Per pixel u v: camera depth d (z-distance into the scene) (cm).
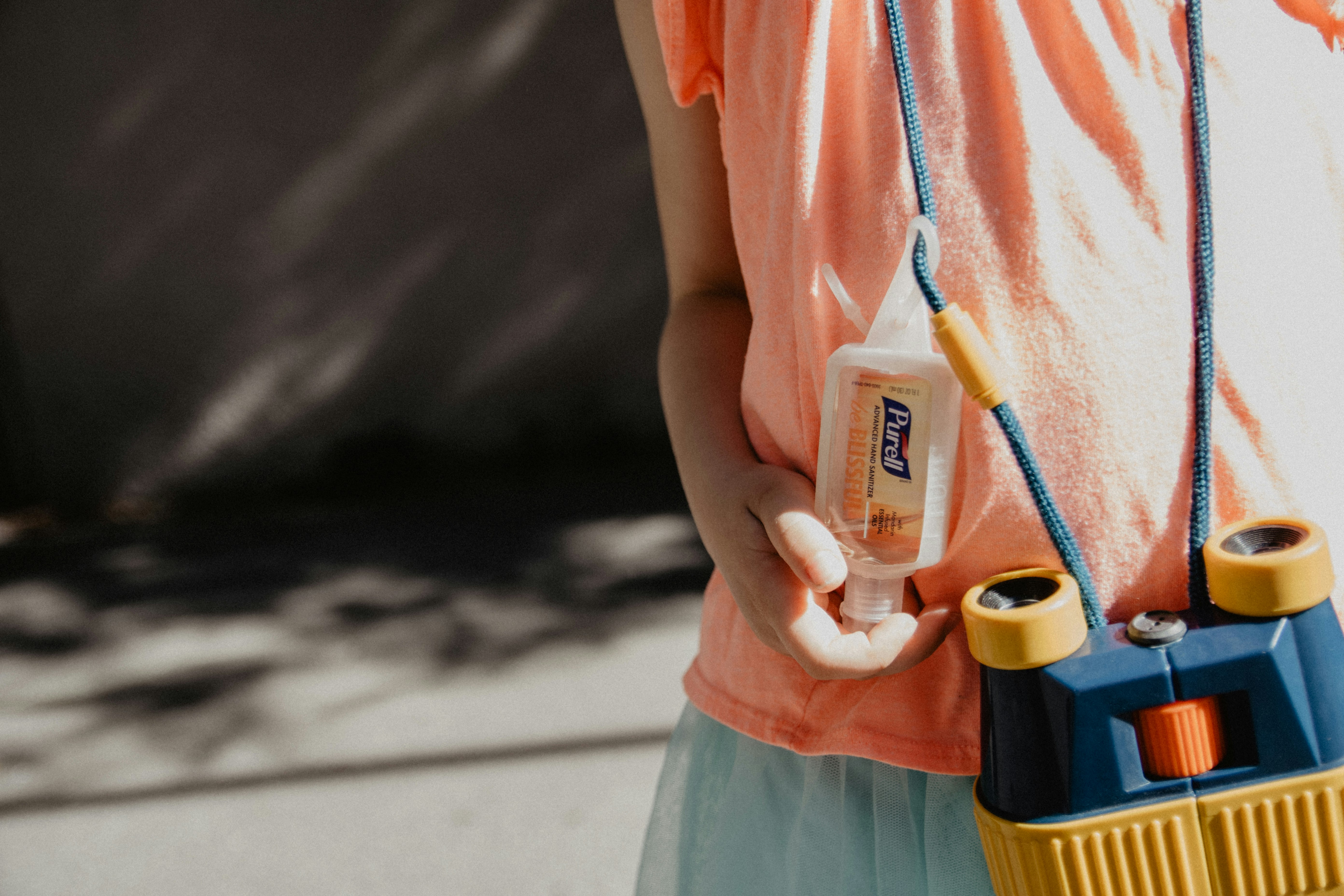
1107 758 69
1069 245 75
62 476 549
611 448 558
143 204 518
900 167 78
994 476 77
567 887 245
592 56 518
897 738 85
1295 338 77
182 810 288
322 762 304
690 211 106
